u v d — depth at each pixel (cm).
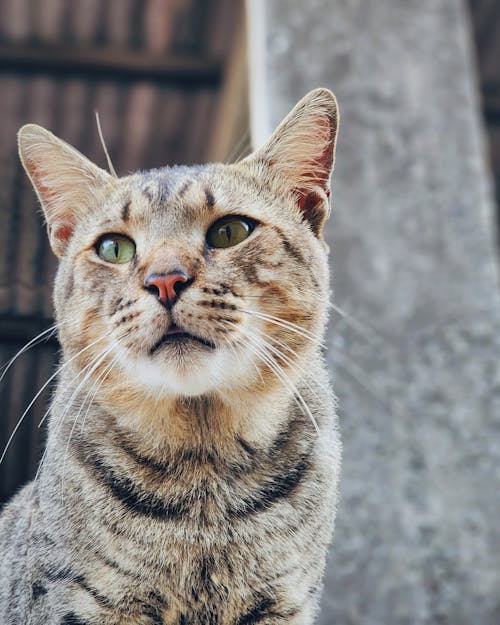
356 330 72
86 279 49
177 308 47
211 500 47
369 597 67
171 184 51
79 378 49
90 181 53
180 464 47
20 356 67
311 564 48
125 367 48
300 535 47
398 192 76
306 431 49
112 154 134
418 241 75
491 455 70
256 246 49
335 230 74
